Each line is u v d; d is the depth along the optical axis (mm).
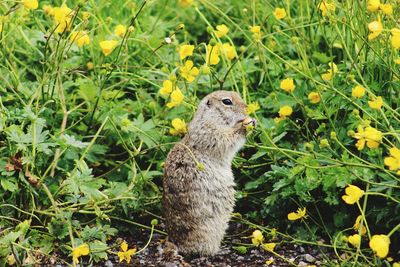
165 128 11961
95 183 10969
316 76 12320
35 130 10625
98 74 12609
